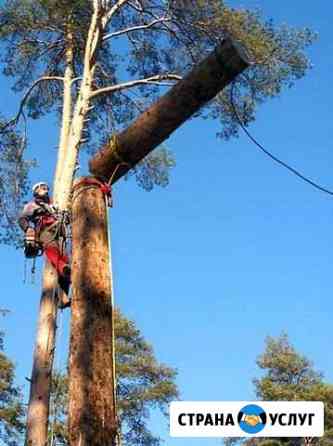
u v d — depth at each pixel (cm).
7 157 1318
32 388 839
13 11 1310
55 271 715
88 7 1243
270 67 1319
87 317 512
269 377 2762
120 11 1338
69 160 1007
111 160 579
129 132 570
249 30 1302
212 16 1297
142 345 2442
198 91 545
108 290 531
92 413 481
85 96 1084
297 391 2694
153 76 1303
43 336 852
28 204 744
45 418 829
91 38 1134
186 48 1358
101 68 1358
